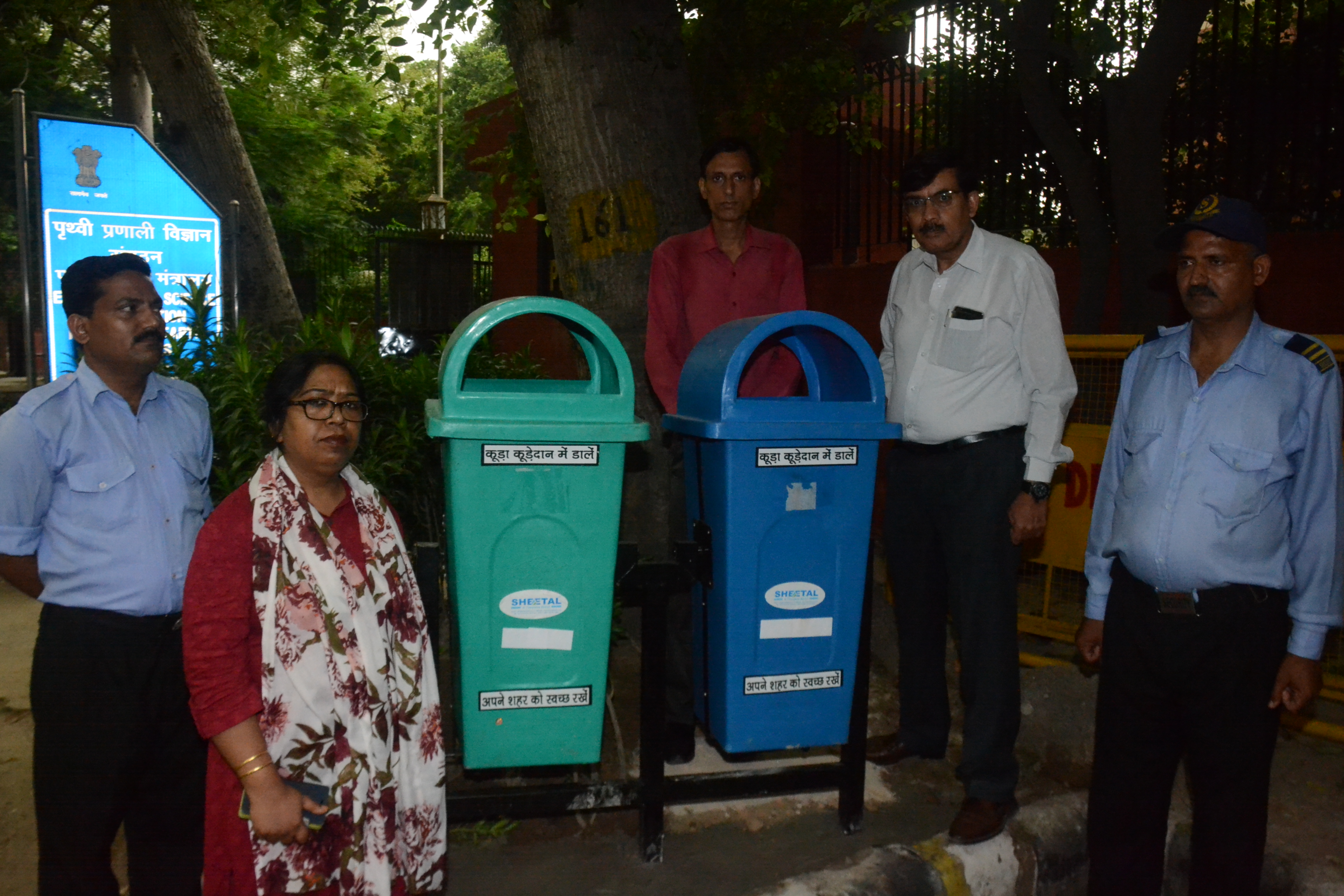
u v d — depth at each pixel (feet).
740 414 9.44
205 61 25.94
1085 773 12.26
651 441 16.52
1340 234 16.74
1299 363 7.96
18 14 39.42
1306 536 7.95
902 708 12.18
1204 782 8.36
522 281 40.45
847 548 9.94
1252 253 8.05
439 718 7.43
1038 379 10.21
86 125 20.15
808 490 9.71
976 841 10.04
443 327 49.47
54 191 19.90
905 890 9.40
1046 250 21.48
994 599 10.32
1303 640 7.96
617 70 15.93
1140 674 8.64
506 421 8.81
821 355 11.29
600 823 10.89
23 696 14.29
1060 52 19.36
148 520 7.72
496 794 9.34
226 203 26.25
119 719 7.65
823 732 10.19
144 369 7.79
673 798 9.86
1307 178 19.06
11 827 10.78
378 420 13.67
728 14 20.34
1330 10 17.81
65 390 7.59
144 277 7.75
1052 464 10.13
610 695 13.37
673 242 11.93
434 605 9.32
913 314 11.01
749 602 9.75
